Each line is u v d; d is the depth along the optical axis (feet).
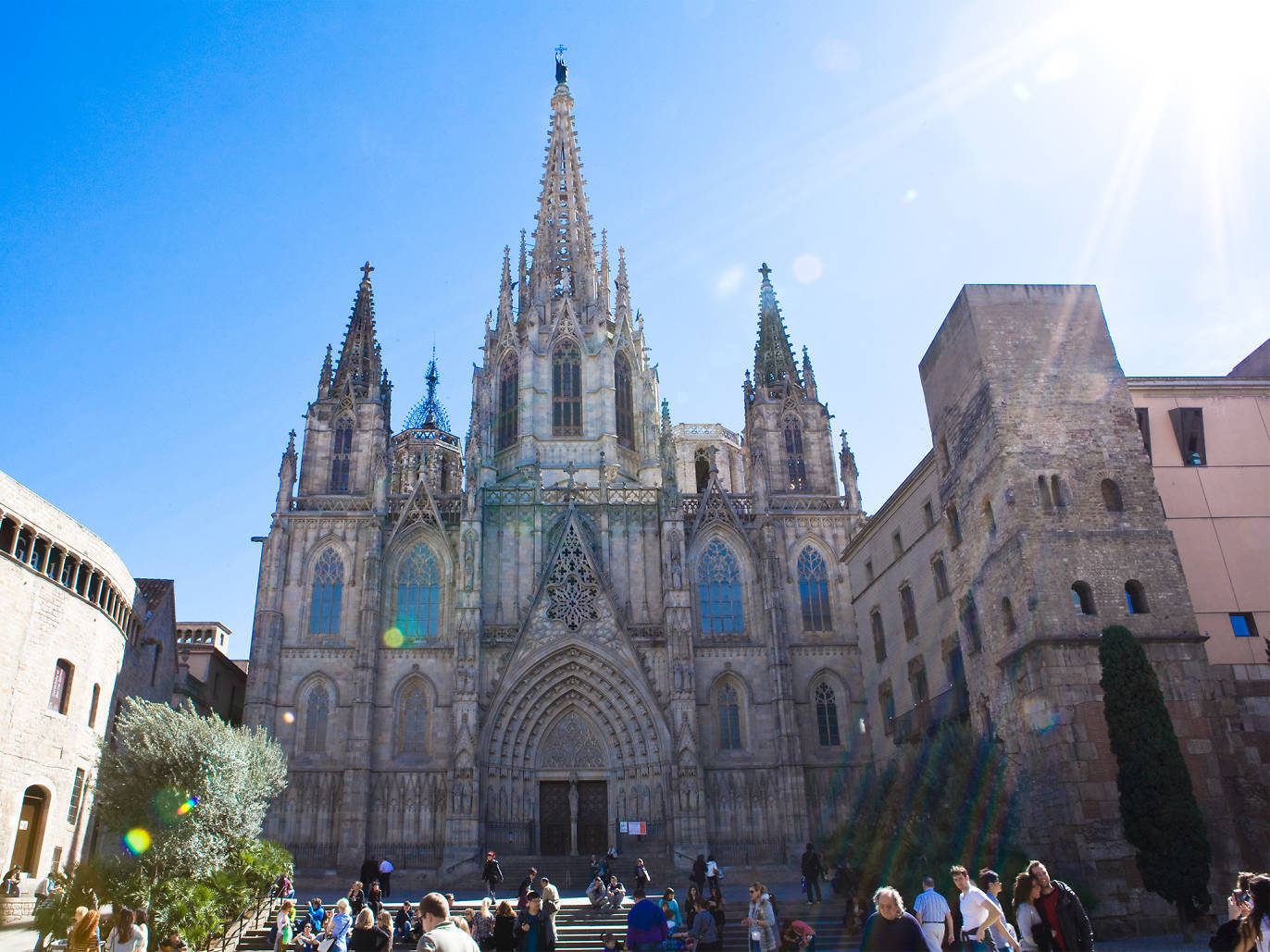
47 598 156.66
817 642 248.11
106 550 176.04
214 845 130.11
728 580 256.11
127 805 129.70
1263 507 152.25
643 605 250.16
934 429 174.91
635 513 260.21
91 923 73.26
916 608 197.47
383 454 266.57
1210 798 126.52
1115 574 139.13
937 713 179.01
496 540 253.44
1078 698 131.64
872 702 226.79
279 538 247.50
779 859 223.71
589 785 235.81
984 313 155.94
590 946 137.80
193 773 132.26
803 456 282.36
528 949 100.99
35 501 152.05
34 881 149.89
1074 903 61.93
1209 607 145.48
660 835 225.15
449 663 239.30
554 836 231.09
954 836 140.26
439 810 224.94
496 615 246.06
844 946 133.90
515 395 307.58
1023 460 145.69
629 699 235.61
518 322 319.68
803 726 240.32
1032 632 136.46
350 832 217.56
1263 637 144.46
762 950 90.17
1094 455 146.51
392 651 238.89
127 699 143.64
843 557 248.11
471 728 221.66
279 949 109.70
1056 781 129.49
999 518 147.54
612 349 309.42
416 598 247.91
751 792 230.89
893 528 211.82
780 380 291.79
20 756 147.95
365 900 133.08
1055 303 156.97
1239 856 124.36
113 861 120.37
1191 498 152.05
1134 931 118.73
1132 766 119.85
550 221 340.39
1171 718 130.41
